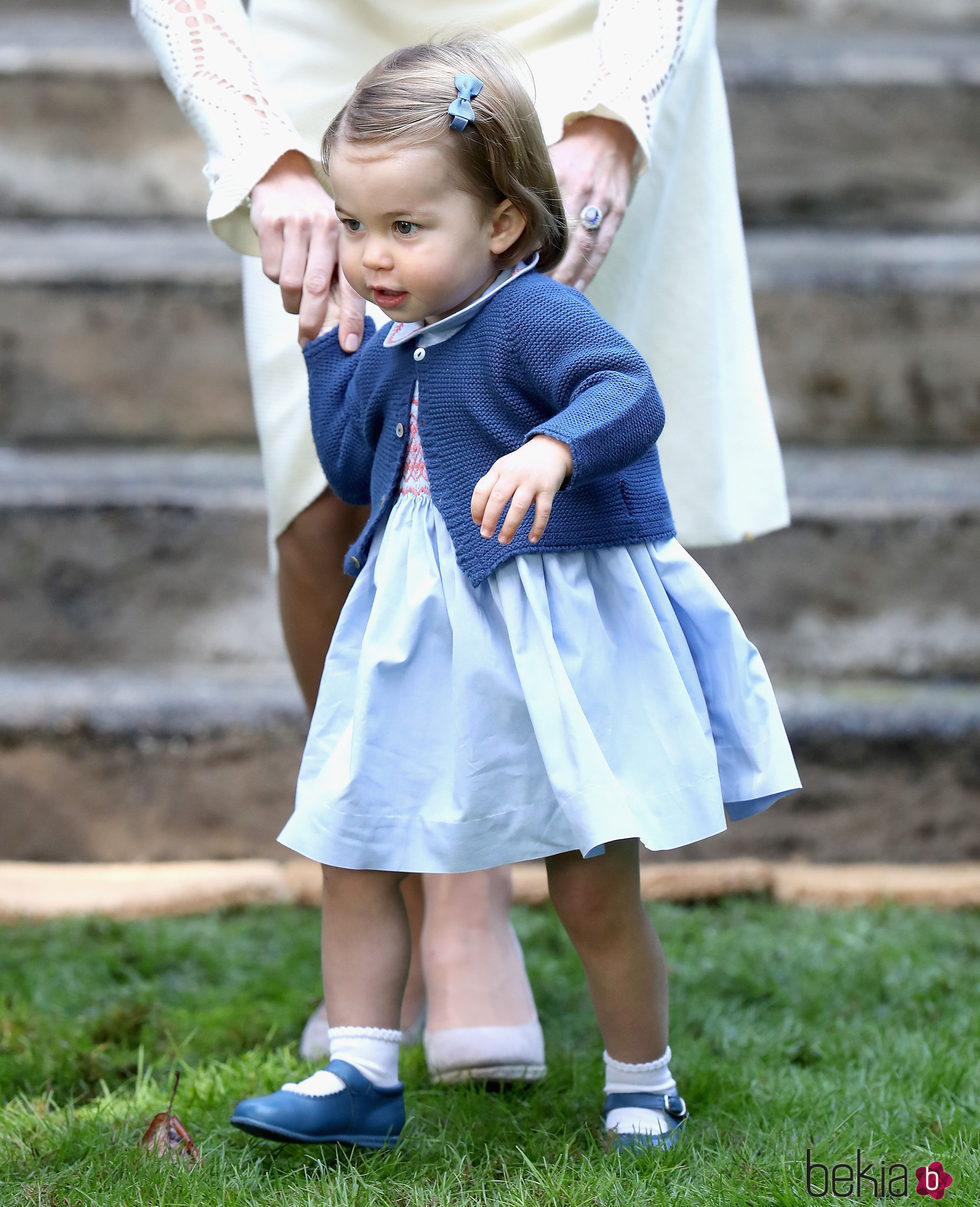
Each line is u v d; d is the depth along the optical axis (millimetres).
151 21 8383
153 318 15969
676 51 8031
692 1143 7168
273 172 7793
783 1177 6633
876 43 20062
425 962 8570
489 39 7547
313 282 7504
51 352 15953
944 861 13219
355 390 7551
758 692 7219
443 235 6742
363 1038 7113
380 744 6938
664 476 9219
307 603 9141
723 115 9227
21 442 16062
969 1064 8344
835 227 18500
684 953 10805
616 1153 7043
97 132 17938
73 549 14211
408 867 6887
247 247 8188
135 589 14305
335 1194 6562
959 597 14453
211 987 10242
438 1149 7211
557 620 6812
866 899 12320
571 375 6602
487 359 6879
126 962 10656
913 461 16078
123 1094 8289
